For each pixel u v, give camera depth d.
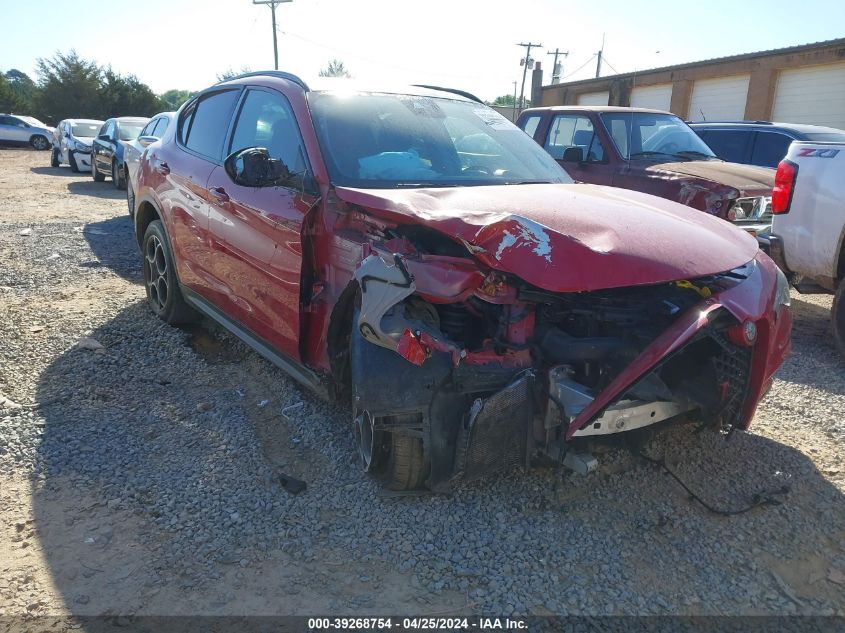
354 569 2.77
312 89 4.08
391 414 2.88
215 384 4.47
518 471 3.41
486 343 2.95
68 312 5.76
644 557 2.87
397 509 3.12
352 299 3.23
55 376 4.45
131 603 2.55
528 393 2.83
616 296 2.98
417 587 2.68
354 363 3.00
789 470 3.56
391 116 4.09
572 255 2.73
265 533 2.97
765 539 3.01
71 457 3.50
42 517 3.03
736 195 6.70
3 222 10.32
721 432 3.88
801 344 5.79
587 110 8.44
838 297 5.34
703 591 2.69
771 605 2.63
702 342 3.14
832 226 5.21
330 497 3.23
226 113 4.78
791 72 19.48
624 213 3.16
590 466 2.90
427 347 2.73
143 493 3.22
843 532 3.08
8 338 5.05
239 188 4.10
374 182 3.57
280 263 3.64
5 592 2.58
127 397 4.22
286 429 3.88
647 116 8.53
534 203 3.20
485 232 2.82
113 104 53.50
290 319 3.62
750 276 3.22
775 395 4.59
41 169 22.28
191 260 4.84
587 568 2.80
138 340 5.16
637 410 2.92
